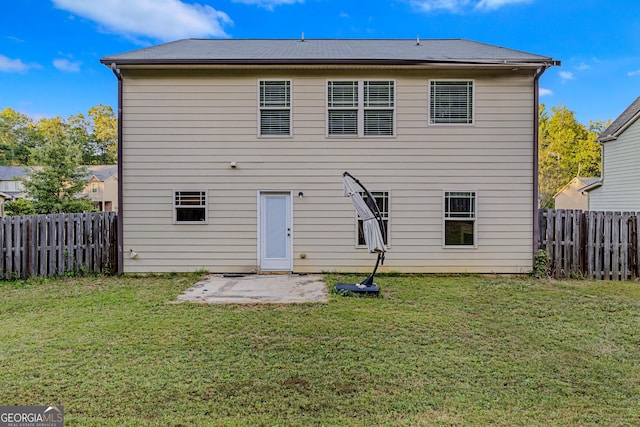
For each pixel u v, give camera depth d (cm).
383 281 743
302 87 807
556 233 798
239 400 288
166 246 807
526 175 805
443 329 460
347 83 809
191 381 318
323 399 291
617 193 1504
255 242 812
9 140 4356
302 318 499
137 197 802
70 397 292
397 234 810
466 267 809
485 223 808
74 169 1695
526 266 805
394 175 810
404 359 368
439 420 265
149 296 620
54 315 511
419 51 877
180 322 479
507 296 627
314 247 813
